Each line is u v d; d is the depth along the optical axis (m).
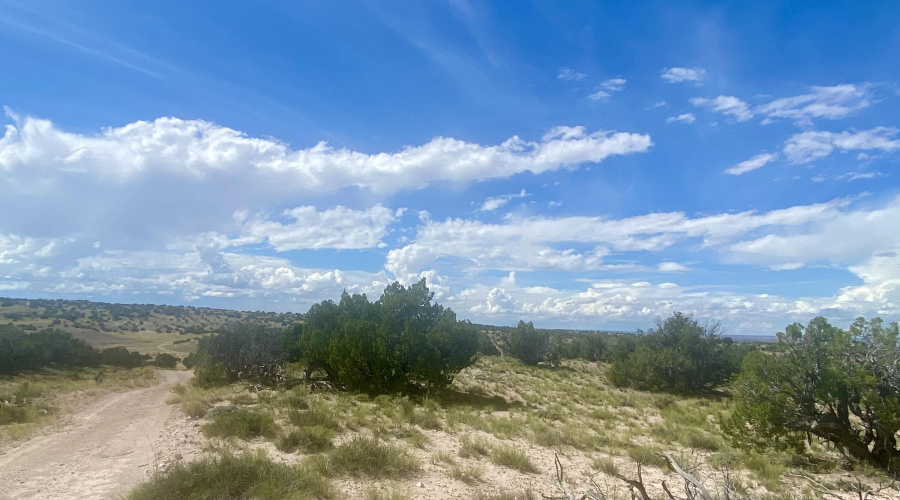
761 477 12.33
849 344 14.06
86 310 123.50
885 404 13.14
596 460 13.35
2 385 34.94
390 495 9.41
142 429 17.31
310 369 35.88
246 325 39.62
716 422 21.67
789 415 14.20
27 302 115.56
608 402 29.53
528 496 9.74
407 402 23.83
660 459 13.45
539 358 58.78
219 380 34.69
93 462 12.07
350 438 15.05
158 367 60.75
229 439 13.71
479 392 32.69
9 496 9.23
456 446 14.93
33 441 15.49
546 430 17.47
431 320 31.73
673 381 38.59
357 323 30.44
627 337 49.38
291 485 9.16
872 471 12.88
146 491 8.68
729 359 38.81
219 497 8.64
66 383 36.97
